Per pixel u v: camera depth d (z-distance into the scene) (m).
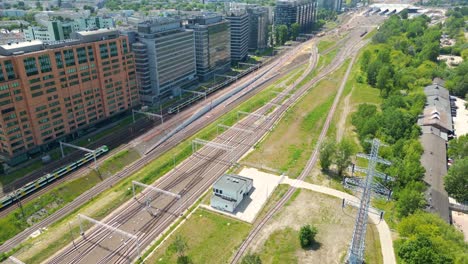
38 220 126.19
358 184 135.12
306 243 107.50
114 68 186.62
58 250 109.81
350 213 124.06
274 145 175.62
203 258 104.62
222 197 129.88
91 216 124.38
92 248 110.62
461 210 126.81
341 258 103.88
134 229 118.75
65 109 165.12
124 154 165.25
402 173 130.88
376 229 114.81
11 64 140.50
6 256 108.00
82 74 169.88
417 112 184.62
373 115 181.38
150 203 132.00
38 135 155.12
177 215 125.38
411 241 98.75
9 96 140.75
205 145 176.38
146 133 186.00
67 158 158.00
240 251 107.12
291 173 149.88
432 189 126.94
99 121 186.25
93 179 148.25
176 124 197.38
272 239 111.88
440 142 158.62
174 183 145.00
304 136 185.00
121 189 139.62
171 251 108.00
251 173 150.75
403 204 117.12
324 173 149.50
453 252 94.31
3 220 121.44
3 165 149.12
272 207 127.88
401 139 154.62
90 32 176.62
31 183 136.00
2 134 143.75
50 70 154.12
